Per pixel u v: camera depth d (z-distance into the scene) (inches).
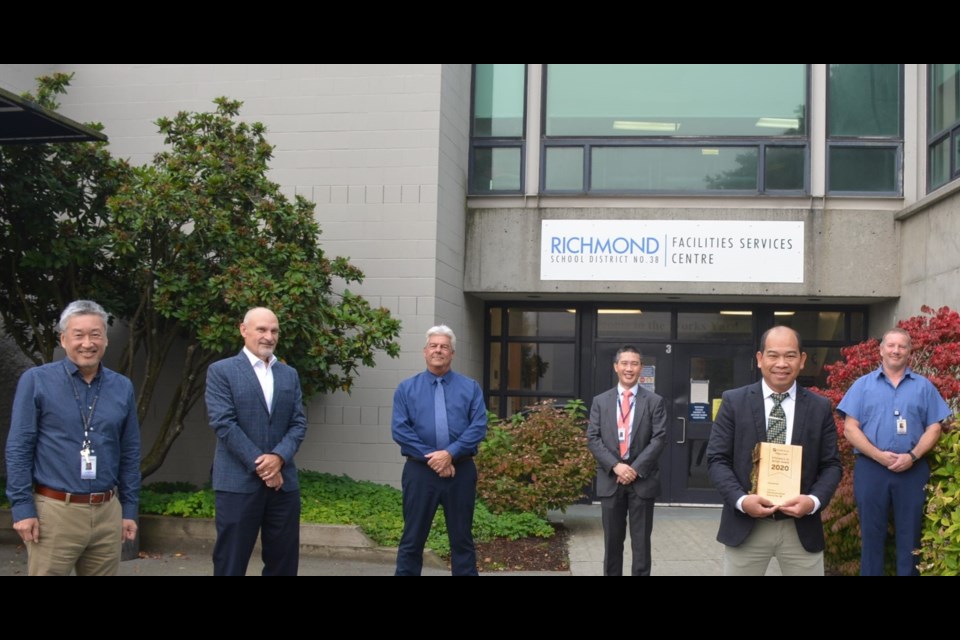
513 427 421.1
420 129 441.4
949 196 408.5
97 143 381.4
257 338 233.1
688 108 484.7
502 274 481.4
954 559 226.1
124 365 393.1
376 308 426.6
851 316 506.9
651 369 515.8
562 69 492.4
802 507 189.8
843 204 469.1
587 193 481.1
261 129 396.5
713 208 472.4
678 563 338.0
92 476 195.6
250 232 368.2
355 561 338.3
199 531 349.1
